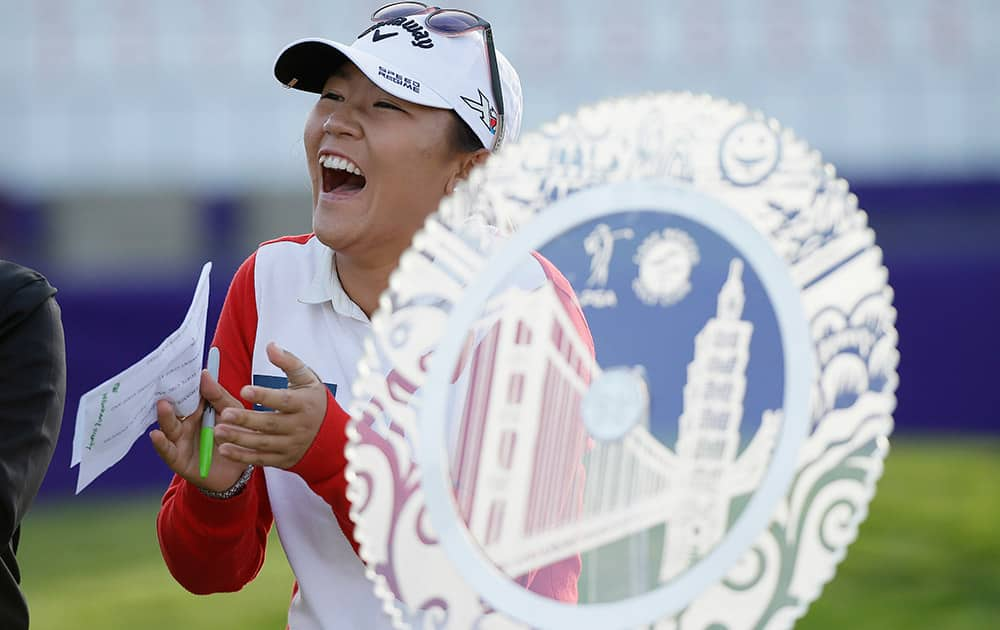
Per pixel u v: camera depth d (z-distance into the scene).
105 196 39.38
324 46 7.33
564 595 5.79
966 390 32.31
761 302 5.30
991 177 35.56
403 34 7.45
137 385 6.26
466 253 5.35
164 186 39.66
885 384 5.27
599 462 5.38
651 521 5.32
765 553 5.25
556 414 5.43
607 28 44.03
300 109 42.03
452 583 5.43
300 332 7.75
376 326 5.36
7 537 7.09
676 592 5.26
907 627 21.28
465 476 5.44
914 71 41.88
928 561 24.45
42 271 34.97
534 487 5.41
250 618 22.69
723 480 5.29
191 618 22.72
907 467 30.52
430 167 7.50
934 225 35.75
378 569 5.51
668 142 5.34
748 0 44.00
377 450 5.42
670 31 43.88
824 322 5.28
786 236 5.29
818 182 5.29
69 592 24.45
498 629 5.44
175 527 7.53
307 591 7.60
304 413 6.60
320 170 7.71
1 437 7.18
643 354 5.38
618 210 5.35
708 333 5.32
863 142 40.62
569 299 5.48
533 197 5.38
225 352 7.89
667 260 5.36
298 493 7.64
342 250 7.55
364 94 7.46
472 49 7.57
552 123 5.38
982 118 40.66
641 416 5.36
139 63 43.38
